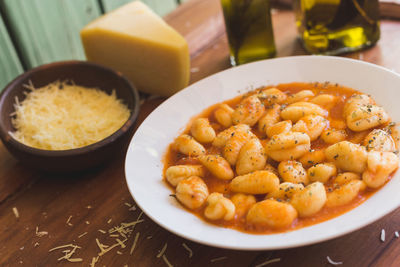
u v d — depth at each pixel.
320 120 0.54
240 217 0.48
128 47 0.64
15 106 0.60
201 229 0.47
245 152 0.52
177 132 0.57
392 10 0.69
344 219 0.46
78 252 0.51
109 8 0.84
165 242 0.50
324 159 0.51
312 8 0.63
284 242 0.44
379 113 0.52
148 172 0.53
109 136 0.55
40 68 0.62
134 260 0.50
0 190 0.57
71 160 0.54
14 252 0.52
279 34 0.71
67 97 0.62
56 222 0.54
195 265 0.49
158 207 0.49
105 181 0.57
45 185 0.57
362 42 0.65
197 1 0.80
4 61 0.75
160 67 0.64
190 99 0.59
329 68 0.58
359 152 0.49
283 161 0.51
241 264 0.48
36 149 0.54
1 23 0.73
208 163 0.52
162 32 0.64
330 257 0.48
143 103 0.65
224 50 0.70
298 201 0.47
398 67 0.62
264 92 0.58
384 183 0.48
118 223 0.53
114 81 0.62
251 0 0.62
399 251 0.47
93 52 0.67
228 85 0.60
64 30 0.80
